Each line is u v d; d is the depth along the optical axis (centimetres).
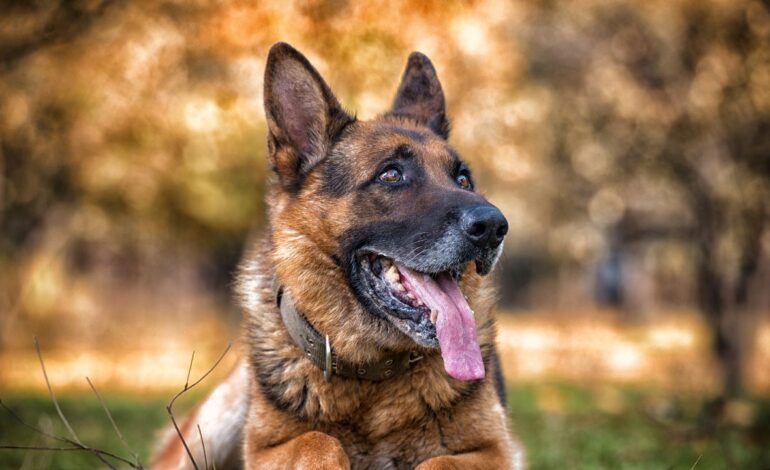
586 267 2875
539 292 3638
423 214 420
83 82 1090
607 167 1428
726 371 1267
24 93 1105
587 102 1374
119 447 761
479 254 416
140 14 951
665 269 2983
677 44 1186
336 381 420
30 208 1427
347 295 429
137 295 3036
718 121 1127
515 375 1666
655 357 1858
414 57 525
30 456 626
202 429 525
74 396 1243
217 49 866
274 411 428
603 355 1828
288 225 439
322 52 827
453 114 1112
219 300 2748
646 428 885
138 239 2022
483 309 455
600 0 1253
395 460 427
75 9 842
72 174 1383
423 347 420
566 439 812
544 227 2175
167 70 1016
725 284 1274
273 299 446
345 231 430
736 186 1152
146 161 1347
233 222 1783
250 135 1287
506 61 1202
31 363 1733
